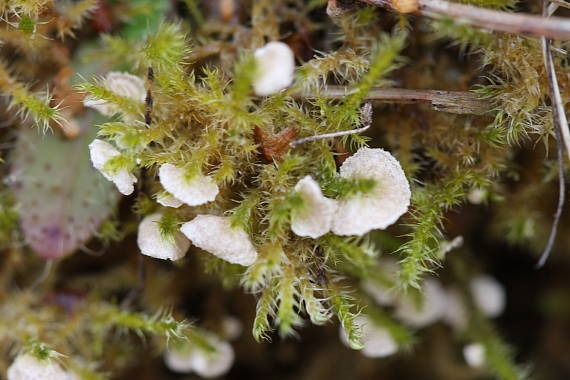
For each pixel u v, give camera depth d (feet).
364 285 0.66
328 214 0.57
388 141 0.63
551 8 0.59
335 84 0.61
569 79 0.60
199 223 0.57
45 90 0.64
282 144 0.59
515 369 0.69
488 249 0.72
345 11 0.61
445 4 0.58
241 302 0.70
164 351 0.68
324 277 0.60
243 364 0.73
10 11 0.60
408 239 0.64
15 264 0.67
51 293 0.67
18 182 0.63
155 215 0.60
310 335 0.73
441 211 0.61
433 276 0.70
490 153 0.62
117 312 0.66
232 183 0.59
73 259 0.67
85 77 0.63
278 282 0.59
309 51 0.62
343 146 0.60
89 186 0.63
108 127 0.58
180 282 0.68
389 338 0.66
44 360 0.62
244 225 0.58
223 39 0.63
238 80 0.56
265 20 0.62
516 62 0.59
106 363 0.68
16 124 0.64
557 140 0.59
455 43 0.61
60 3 0.62
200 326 0.69
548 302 0.75
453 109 0.60
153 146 0.60
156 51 0.57
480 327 0.70
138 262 0.67
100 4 0.63
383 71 0.58
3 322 0.66
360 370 0.73
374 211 0.57
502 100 0.60
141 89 0.61
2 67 0.61
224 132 0.59
